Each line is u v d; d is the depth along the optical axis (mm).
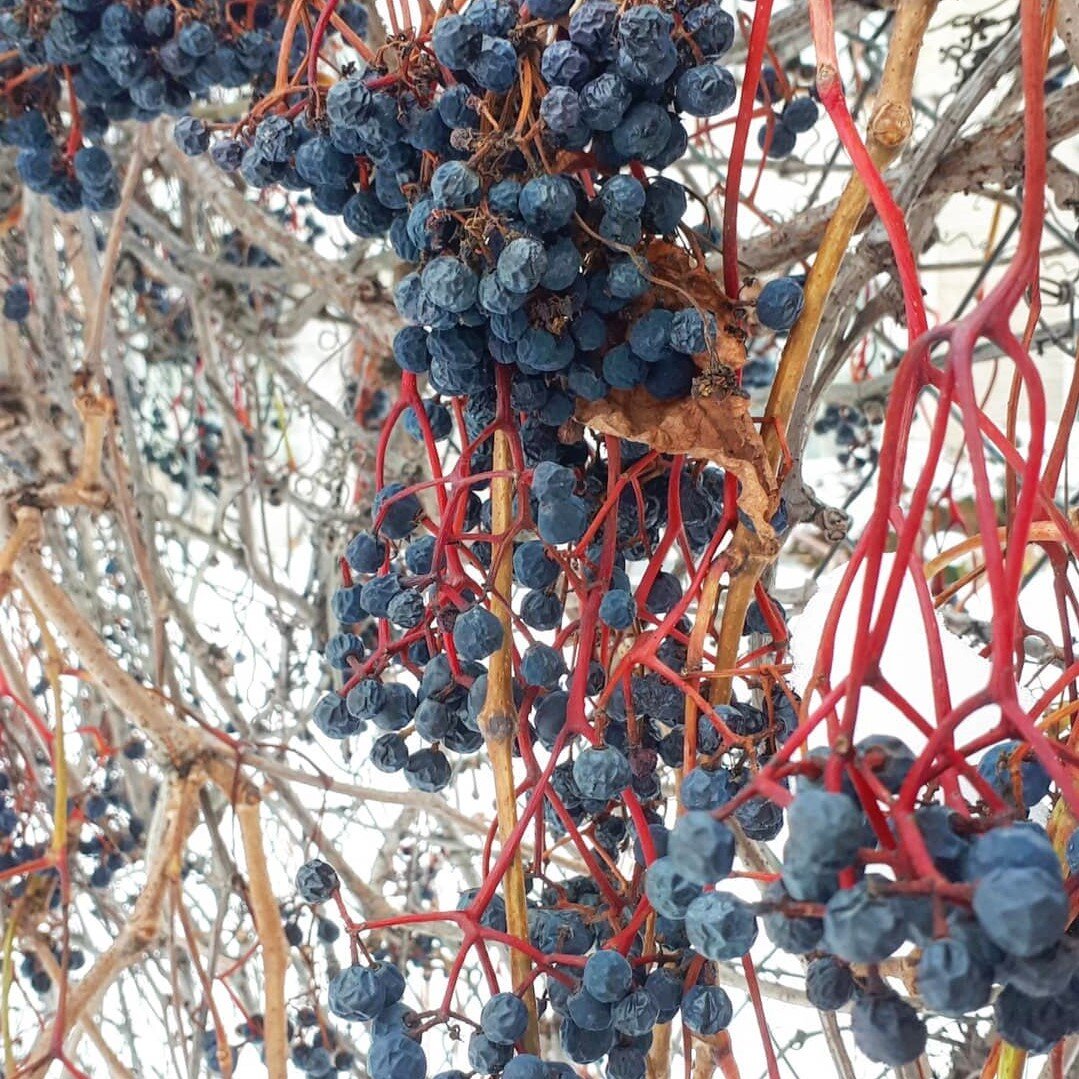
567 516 158
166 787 313
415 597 175
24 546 313
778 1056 363
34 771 426
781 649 177
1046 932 89
